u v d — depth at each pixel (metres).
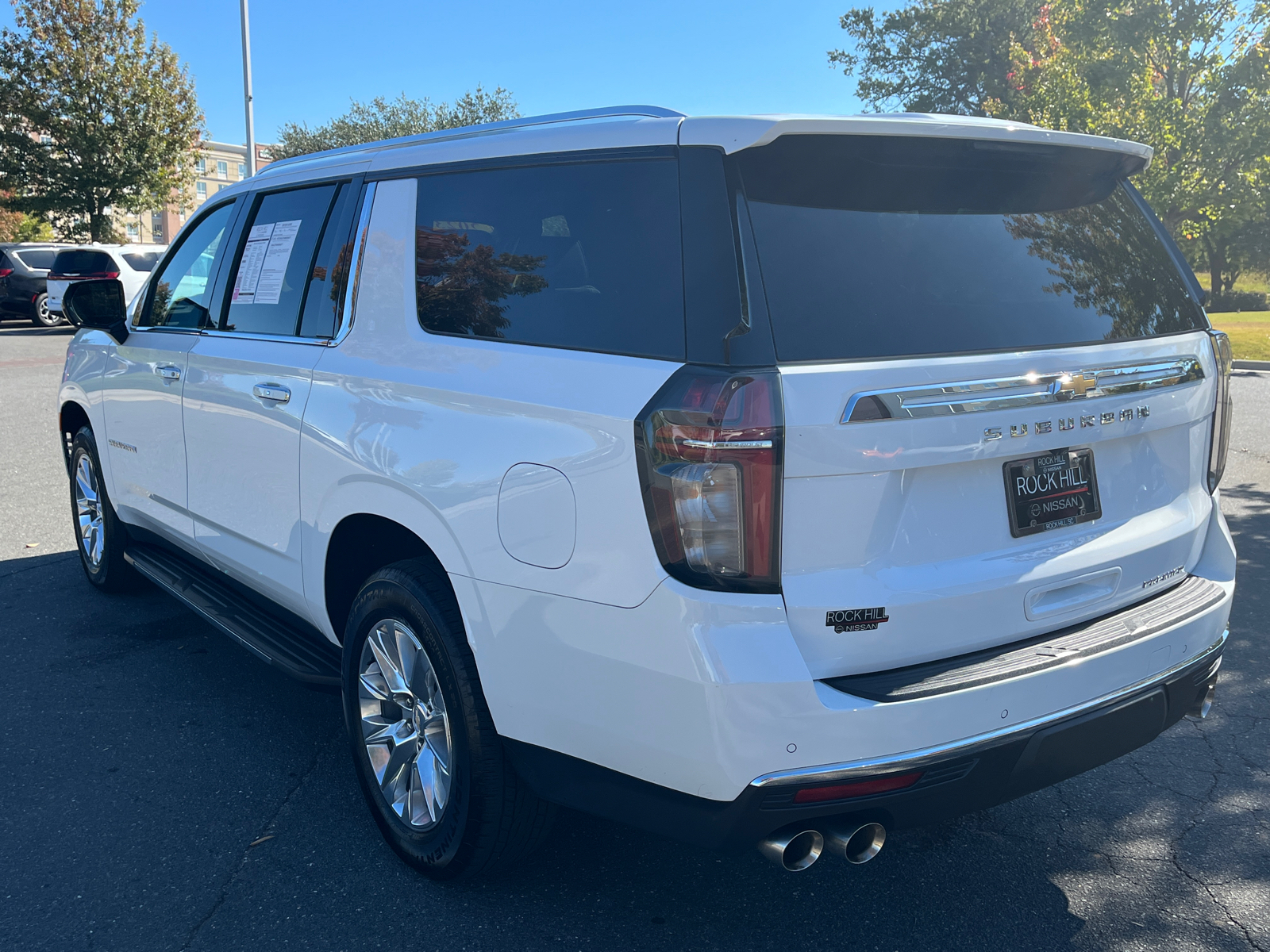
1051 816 3.13
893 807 2.07
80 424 5.09
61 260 21.59
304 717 3.78
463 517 2.42
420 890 2.72
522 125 2.73
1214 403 2.74
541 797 2.39
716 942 2.52
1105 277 2.54
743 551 1.96
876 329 2.10
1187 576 2.71
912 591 2.09
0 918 2.59
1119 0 17.14
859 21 36.72
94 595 5.12
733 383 1.96
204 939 2.51
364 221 3.03
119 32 29.89
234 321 3.58
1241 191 16.66
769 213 2.11
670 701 2.04
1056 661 2.21
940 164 2.35
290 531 3.16
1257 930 2.58
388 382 2.73
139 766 3.40
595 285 2.31
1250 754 3.52
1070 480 2.37
